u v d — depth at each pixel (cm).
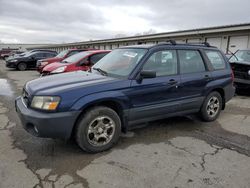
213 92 504
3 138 400
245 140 417
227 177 298
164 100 415
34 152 352
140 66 388
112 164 323
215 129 470
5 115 530
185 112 460
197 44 488
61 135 328
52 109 317
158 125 485
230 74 532
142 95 385
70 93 328
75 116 329
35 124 318
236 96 813
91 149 350
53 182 279
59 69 816
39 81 385
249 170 316
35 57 1753
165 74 418
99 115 351
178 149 375
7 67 1833
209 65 491
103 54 884
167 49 428
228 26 1520
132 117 385
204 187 277
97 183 279
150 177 294
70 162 326
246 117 555
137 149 371
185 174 303
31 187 268
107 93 350
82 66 833
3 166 310
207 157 350
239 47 1541
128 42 2781
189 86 446
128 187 273
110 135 367
